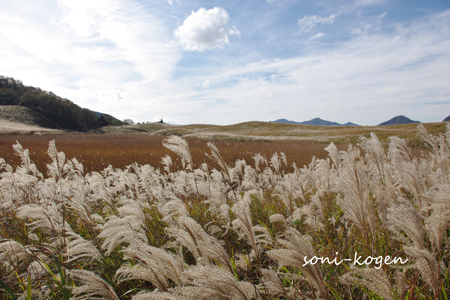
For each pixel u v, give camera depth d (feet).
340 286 5.50
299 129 225.15
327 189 11.28
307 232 8.15
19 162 37.24
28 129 164.55
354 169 4.99
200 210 12.53
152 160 42.65
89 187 17.54
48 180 14.07
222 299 3.18
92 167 35.81
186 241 4.20
